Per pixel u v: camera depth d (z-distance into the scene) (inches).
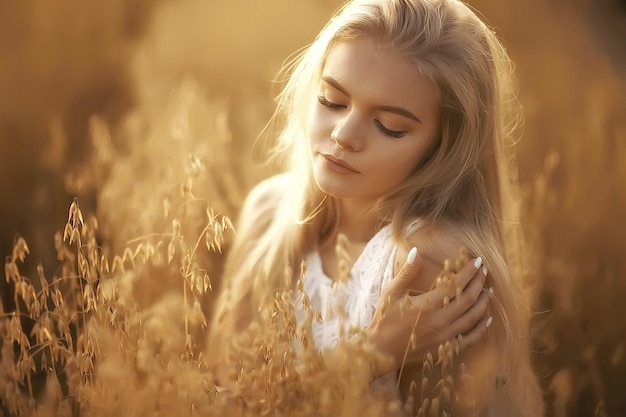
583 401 112.8
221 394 82.0
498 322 85.5
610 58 199.9
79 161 137.5
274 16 187.5
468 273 81.4
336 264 91.5
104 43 165.5
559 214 128.8
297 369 76.0
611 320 119.2
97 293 78.1
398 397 86.2
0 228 122.3
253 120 152.0
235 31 181.9
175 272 94.7
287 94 95.7
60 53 160.1
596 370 109.0
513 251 102.7
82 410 77.9
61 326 77.3
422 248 83.4
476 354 83.7
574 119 158.9
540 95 172.7
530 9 201.3
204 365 80.3
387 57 77.8
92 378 77.5
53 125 135.8
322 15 191.6
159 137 126.6
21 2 161.0
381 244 86.6
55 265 117.6
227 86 171.5
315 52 86.0
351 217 90.7
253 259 96.5
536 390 97.6
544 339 111.3
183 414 72.7
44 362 76.5
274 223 97.4
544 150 150.3
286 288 79.3
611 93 173.6
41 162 133.1
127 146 140.2
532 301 111.3
